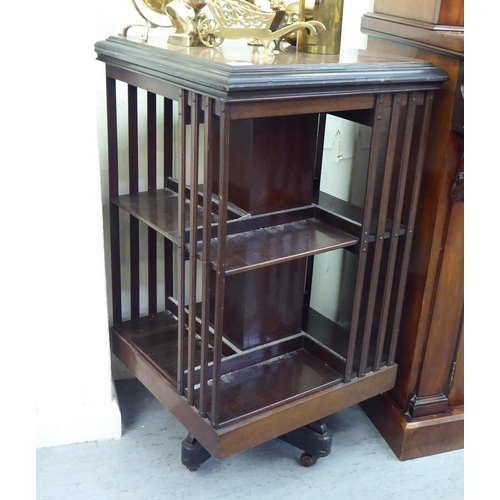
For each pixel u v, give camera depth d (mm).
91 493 1218
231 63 896
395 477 1302
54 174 1143
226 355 1288
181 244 1058
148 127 1304
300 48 1140
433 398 1345
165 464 1310
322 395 1183
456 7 1114
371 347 1387
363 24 1350
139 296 1471
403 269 1217
